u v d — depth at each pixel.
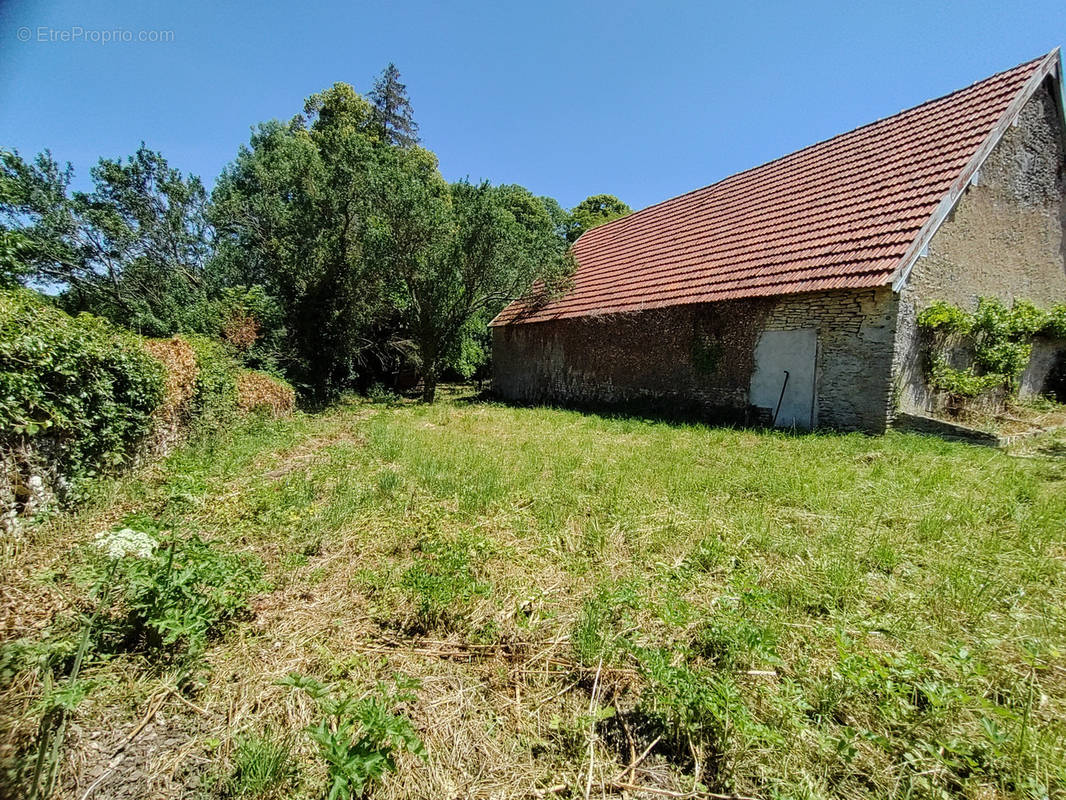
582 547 4.19
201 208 19.22
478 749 2.22
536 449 7.92
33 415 4.35
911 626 2.98
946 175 9.33
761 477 6.03
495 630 3.04
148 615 2.65
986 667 2.49
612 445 8.39
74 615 2.92
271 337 16.03
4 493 3.99
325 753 1.80
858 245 9.60
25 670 2.41
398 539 4.35
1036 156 11.29
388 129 31.97
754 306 10.94
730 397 11.52
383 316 18.91
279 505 5.05
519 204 27.08
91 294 18.14
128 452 5.96
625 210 37.59
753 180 14.80
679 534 4.45
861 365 9.20
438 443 8.64
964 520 4.62
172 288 17.03
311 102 28.64
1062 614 3.15
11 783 1.90
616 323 14.40
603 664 2.71
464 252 15.81
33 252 15.02
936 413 9.80
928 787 1.96
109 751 2.15
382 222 15.53
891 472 6.20
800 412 10.20
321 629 3.07
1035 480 5.84
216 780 2.03
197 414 8.28
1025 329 10.52
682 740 2.22
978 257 10.27
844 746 2.03
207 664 2.65
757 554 4.07
